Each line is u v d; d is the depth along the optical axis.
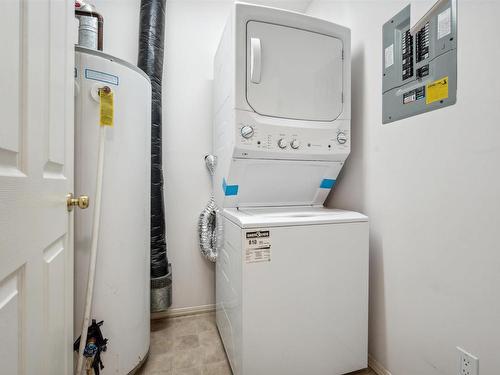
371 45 1.40
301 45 1.37
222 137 1.59
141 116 1.32
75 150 1.08
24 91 0.58
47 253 0.73
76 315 1.11
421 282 1.12
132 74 1.25
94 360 1.09
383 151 1.33
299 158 1.43
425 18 1.03
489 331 0.87
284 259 1.16
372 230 1.41
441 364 1.03
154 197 1.75
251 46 1.26
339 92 1.45
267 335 1.15
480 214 0.89
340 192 1.72
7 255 0.50
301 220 1.19
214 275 2.04
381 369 1.34
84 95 1.09
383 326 1.33
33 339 0.63
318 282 1.21
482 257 0.89
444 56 1.00
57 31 0.78
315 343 1.22
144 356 1.41
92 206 1.11
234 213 1.37
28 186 0.59
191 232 1.99
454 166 0.97
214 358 1.50
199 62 1.98
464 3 0.93
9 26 0.51
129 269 1.27
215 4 2.00
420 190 1.12
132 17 1.84
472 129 0.91
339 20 1.69
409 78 1.16
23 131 0.58
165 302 1.79
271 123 1.33
